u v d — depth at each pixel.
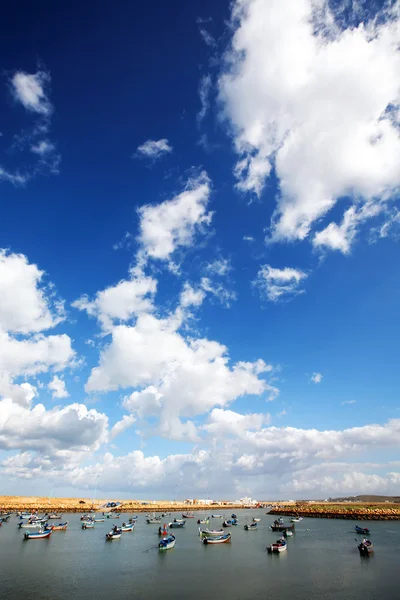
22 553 75.62
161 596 48.03
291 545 89.88
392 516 150.75
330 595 48.75
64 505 196.62
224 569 63.91
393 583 54.28
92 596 47.69
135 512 193.00
